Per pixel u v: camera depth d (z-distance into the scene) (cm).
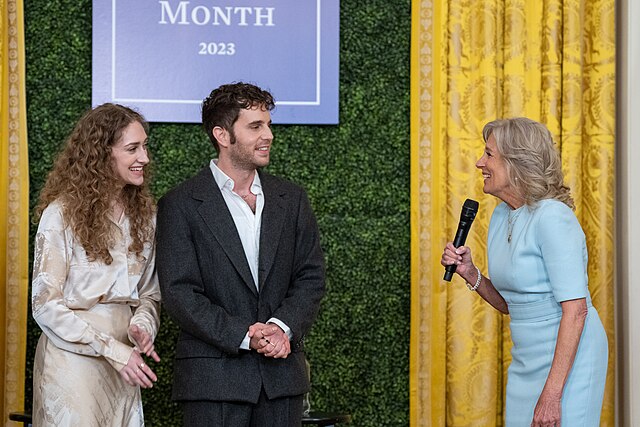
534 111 591
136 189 436
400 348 596
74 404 403
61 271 411
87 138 424
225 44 587
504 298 408
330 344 592
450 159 588
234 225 423
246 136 425
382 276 596
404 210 597
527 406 392
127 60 581
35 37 582
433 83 593
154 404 577
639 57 575
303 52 589
